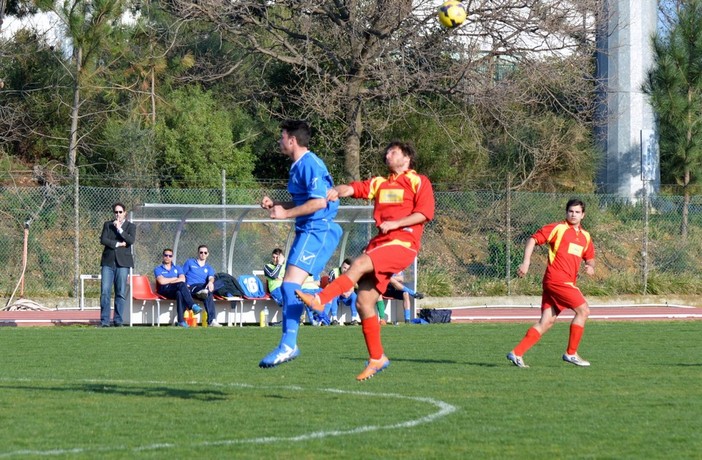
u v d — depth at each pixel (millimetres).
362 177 81812
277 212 21016
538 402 21531
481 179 83438
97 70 75000
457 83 71562
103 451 15805
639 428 18172
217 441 16688
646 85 79938
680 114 78438
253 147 83938
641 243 73625
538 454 15695
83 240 64750
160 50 82500
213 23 75438
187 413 19750
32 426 18172
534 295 67938
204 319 50781
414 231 21281
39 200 65812
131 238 48844
